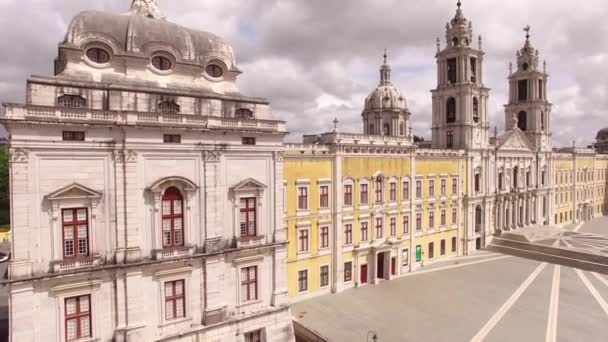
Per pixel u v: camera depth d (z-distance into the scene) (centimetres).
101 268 2623
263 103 3431
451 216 6175
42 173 2469
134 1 3544
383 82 7812
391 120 7462
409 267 5503
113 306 2709
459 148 6356
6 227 7231
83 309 2633
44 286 2483
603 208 10600
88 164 2612
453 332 3609
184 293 2975
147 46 2994
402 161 5341
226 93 3359
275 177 3391
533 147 7719
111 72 2892
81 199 2589
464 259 6119
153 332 2838
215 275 3069
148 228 2817
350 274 4847
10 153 2370
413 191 5481
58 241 2527
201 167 3012
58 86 2611
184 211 2948
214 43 3362
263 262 3334
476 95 6450
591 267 5466
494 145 6819
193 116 2959
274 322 3350
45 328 2497
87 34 2806
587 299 4412
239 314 3203
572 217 9188
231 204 3169
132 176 2731
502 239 6744
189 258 2934
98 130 2633
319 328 3688
